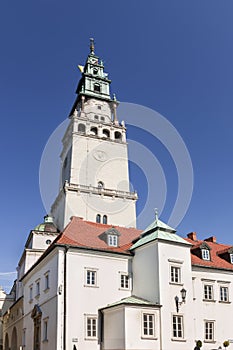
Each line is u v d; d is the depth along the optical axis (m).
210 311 44.69
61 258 40.75
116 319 37.84
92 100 92.00
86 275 41.12
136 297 41.66
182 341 38.78
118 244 45.84
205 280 46.00
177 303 40.09
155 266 40.97
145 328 37.47
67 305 38.91
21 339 53.62
